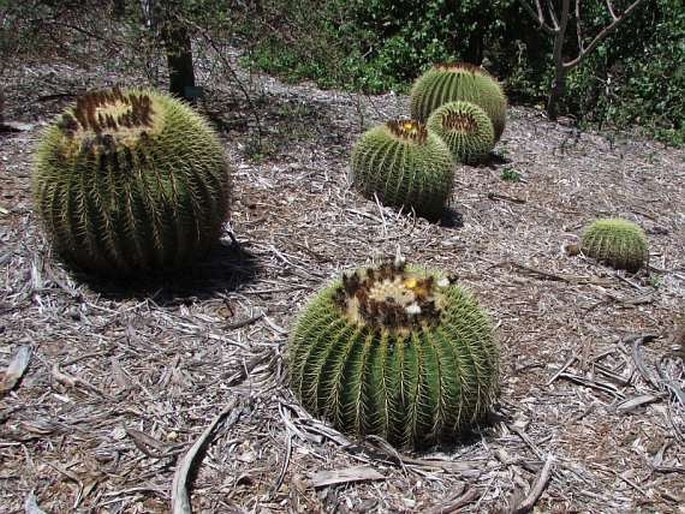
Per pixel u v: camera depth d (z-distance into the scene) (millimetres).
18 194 2793
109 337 2070
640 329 2557
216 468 1684
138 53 3734
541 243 3240
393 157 3133
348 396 1720
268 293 2373
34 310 2137
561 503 1706
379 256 2785
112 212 2059
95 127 2043
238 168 3371
